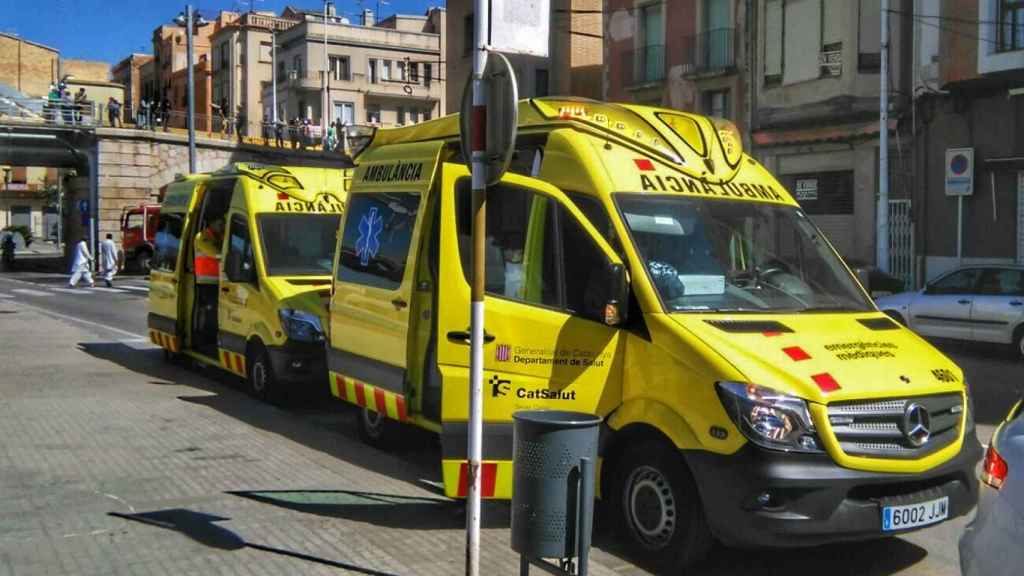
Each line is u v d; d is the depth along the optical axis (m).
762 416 4.90
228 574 5.16
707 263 6.00
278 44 77.62
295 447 8.29
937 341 16.50
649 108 6.87
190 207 12.77
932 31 21.17
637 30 30.03
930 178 21.44
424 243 7.34
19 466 7.44
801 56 24.55
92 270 42.25
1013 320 14.57
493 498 6.02
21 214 88.94
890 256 22.33
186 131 46.25
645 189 6.20
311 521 6.14
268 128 51.06
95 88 79.12
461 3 40.66
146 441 8.40
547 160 6.56
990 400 11.39
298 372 10.05
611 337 5.66
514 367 5.96
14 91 65.12
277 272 10.72
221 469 7.45
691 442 5.13
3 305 24.91
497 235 6.39
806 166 24.73
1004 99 19.92
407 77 76.56
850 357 5.34
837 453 4.89
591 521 4.65
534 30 5.06
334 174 11.89
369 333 7.89
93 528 5.91
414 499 6.73
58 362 13.59
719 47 26.95
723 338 5.30
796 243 6.55
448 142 7.46
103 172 44.09
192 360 13.88
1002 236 20.12
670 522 5.33
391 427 8.26
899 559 5.72
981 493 3.79
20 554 5.43
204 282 12.05
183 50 92.69
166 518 6.14
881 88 21.25
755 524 4.89
